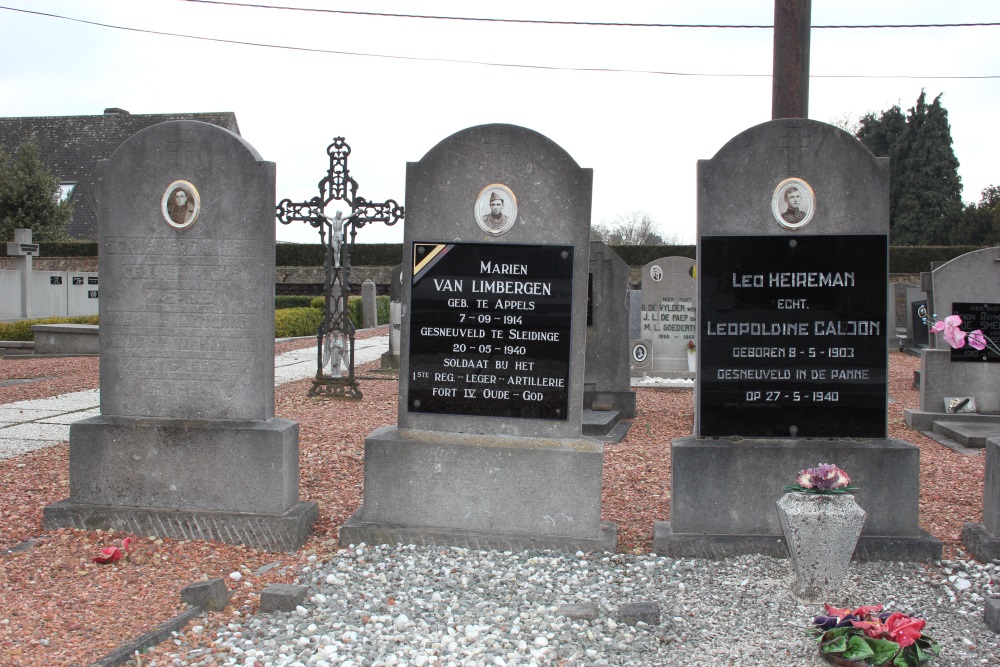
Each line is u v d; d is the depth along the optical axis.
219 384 6.15
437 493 5.99
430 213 6.07
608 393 11.81
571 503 5.88
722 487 5.84
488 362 6.05
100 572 5.41
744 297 5.89
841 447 5.79
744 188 5.87
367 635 4.41
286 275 41.22
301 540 6.03
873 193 5.80
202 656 4.18
